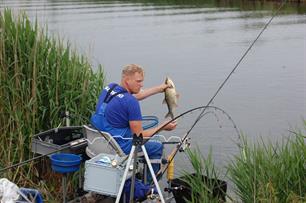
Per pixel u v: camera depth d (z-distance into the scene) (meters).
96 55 16.86
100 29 22.83
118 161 4.86
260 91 12.64
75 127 5.80
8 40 6.33
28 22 6.47
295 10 29.22
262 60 16.53
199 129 9.66
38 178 6.11
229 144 8.73
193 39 20.80
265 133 9.54
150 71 14.96
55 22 24.31
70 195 5.93
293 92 12.47
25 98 6.20
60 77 6.35
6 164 6.02
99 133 5.17
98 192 4.88
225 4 34.56
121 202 5.17
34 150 5.55
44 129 6.27
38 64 6.29
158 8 33.22
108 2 37.19
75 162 5.20
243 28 23.39
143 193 5.04
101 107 5.29
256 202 5.02
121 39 20.41
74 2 36.12
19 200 4.94
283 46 18.91
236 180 5.38
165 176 6.18
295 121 10.27
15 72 6.16
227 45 19.34
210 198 5.19
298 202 4.92
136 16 28.66
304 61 16.12
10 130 6.11
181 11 31.30
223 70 15.12
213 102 11.74
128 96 5.19
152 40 20.44
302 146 5.47
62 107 6.31
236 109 11.15
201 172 5.43
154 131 5.23
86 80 6.51
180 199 5.29
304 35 21.09
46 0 34.09
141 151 5.11
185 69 15.27
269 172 5.23
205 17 27.80
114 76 13.94
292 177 5.20
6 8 6.82
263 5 32.62
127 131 5.20
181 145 5.43
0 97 6.15
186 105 11.46
